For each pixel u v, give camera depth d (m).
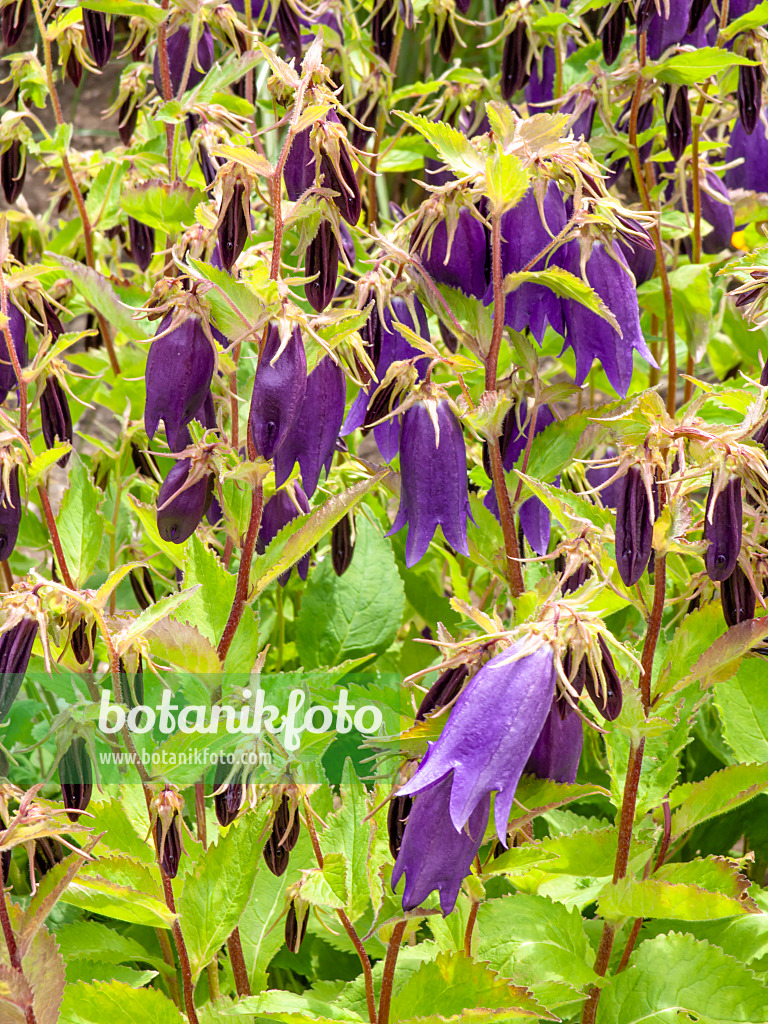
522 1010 0.83
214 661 0.86
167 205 1.15
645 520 0.82
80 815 0.90
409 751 0.82
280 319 0.83
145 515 0.98
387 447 0.94
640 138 1.18
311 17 1.21
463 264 0.91
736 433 0.81
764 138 1.35
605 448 1.04
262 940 0.95
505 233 0.90
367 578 1.17
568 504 0.89
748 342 1.36
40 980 0.81
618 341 0.91
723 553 0.82
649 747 0.91
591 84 1.14
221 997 0.91
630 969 0.90
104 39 1.16
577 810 1.12
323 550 1.21
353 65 1.26
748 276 0.95
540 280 0.89
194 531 0.90
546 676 0.78
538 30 1.20
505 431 0.94
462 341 0.92
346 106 1.22
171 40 1.15
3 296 0.92
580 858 0.89
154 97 1.37
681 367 1.54
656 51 1.13
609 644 0.80
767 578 0.86
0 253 0.92
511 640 0.80
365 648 1.16
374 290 0.92
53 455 0.92
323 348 0.85
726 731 0.98
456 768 0.77
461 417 0.91
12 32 1.15
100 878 0.85
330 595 1.17
